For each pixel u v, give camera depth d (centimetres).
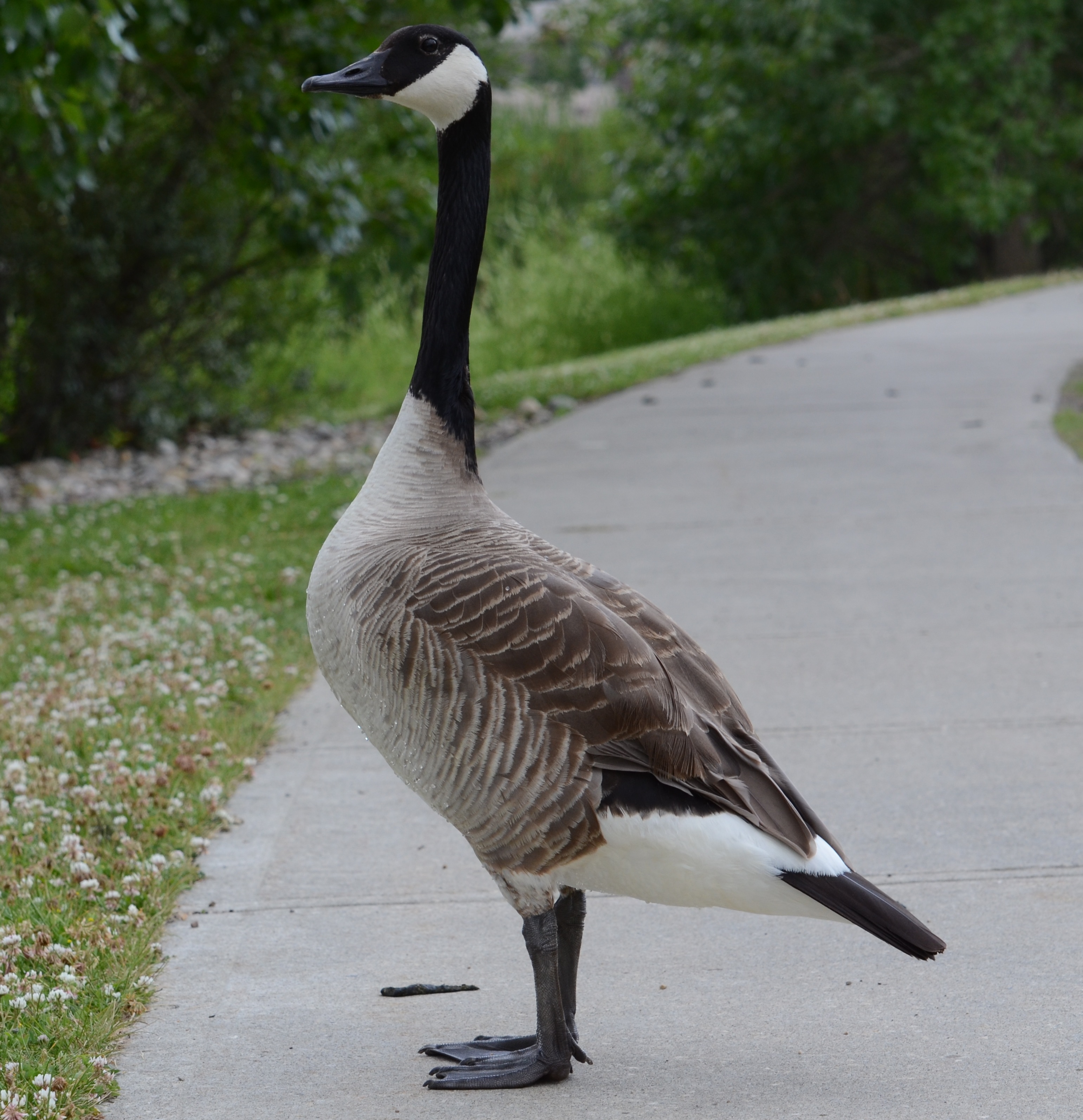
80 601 863
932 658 696
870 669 684
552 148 3628
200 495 1320
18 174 1483
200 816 531
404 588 352
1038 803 525
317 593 377
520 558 361
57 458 1655
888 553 901
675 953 434
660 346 2508
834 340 2177
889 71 3353
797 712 632
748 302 3541
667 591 836
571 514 1055
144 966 418
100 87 962
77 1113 341
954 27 3139
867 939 439
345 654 364
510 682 337
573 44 3419
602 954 434
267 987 415
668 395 1678
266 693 675
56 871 477
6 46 920
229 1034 388
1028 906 449
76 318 1595
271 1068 370
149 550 1028
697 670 364
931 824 511
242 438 1784
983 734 596
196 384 1792
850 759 575
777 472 1178
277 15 1298
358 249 1719
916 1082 354
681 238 3475
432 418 396
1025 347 1925
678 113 3338
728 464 1223
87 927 433
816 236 3672
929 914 446
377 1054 378
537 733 335
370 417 1948
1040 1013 386
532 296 3266
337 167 1497
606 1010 399
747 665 697
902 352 1952
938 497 1051
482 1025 394
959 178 3192
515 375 2123
